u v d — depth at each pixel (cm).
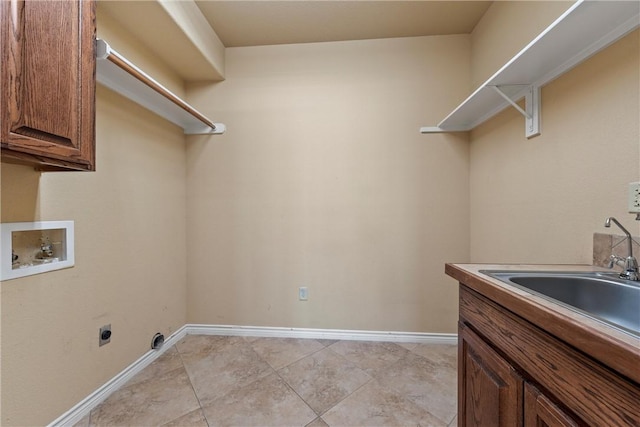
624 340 45
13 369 106
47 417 117
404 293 216
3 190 104
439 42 211
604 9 87
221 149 226
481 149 194
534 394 65
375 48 215
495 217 177
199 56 191
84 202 136
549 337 61
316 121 220
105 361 148
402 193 215
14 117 77
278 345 208
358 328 219
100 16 143
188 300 229
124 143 162
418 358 189
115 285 155
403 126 214
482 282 84
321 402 145
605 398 49
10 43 75
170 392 153
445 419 133
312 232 221
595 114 108
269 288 224
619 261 96
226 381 163
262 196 224
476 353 91
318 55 219
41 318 116
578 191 116
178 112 195
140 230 175
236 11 186
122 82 150
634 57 93
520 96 150
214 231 227
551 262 131
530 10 144
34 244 117
